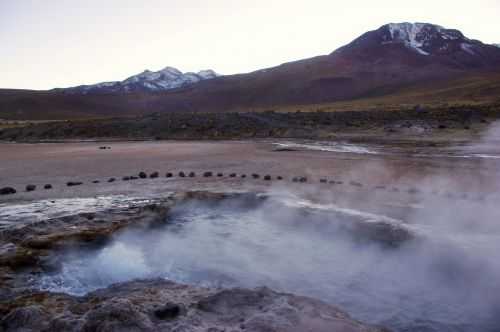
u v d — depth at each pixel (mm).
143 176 15102
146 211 9977
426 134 27188
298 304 5262
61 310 5203
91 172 16578
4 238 8094
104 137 37156
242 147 25500
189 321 4789
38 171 17062
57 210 10141
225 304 5230
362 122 33969
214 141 31016
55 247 7590
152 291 5805
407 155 19594
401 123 31703
